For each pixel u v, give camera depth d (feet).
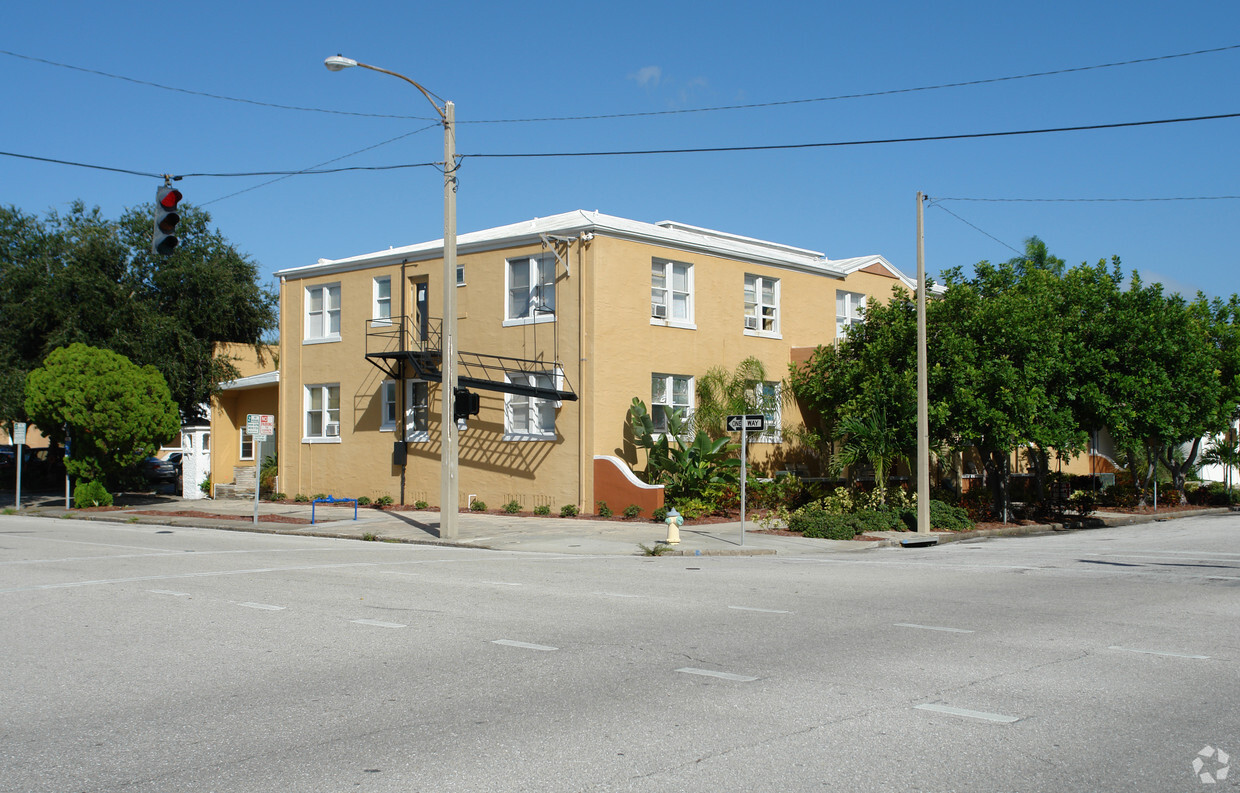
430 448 90.27
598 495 78.95
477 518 79.92
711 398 85.66
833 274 99.91
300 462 101.40
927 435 69.31
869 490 89.20
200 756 18.84
